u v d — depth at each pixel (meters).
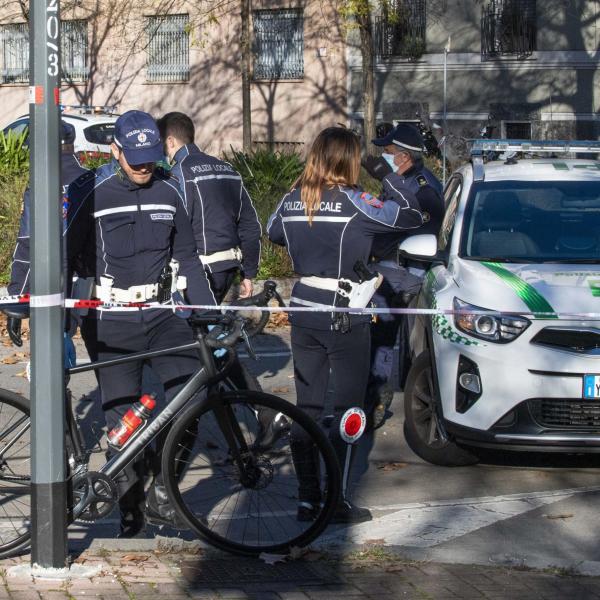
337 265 6.11
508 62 30.81
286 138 32.75
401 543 6.09
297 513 5.72
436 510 6.74
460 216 8.39
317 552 5.73
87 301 5.72
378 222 6.06
